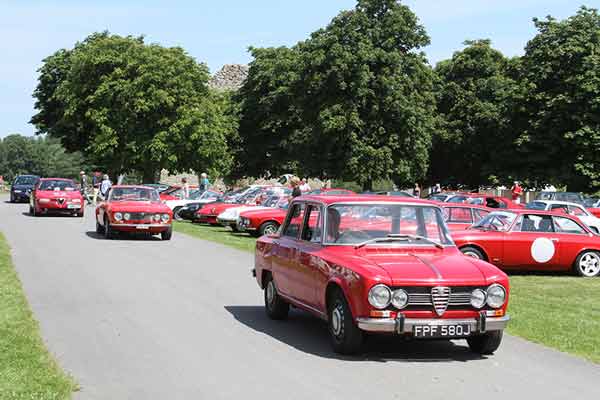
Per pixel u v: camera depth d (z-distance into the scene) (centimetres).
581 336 904
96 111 4953
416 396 612
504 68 5450
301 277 861
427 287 723
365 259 777
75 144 5997
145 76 4903
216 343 814
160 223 2136
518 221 1648
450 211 1862
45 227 2497
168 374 674
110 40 5159
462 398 611
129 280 1296
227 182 6500
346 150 4566
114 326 895
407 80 4572
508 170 4819
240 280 1334
